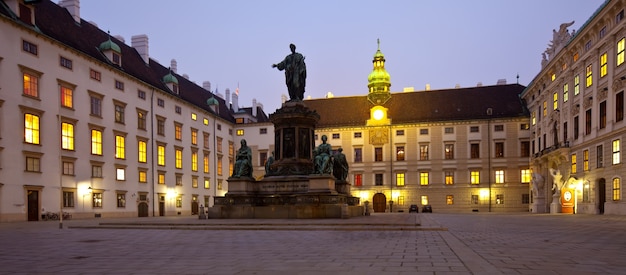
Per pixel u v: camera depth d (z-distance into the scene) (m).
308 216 25.84
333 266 8.70
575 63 45.91
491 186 68.00
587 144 42.75
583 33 42.50
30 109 36.34
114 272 8.34
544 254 10.28
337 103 77.31
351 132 73.00
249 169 28.83
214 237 15.90
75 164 40.94
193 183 61.50
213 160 67.50
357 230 18.72
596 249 11.36
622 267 8.34
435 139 70.50
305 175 28.33
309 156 29.36
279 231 18.52
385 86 75.81
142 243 13.84
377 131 72.06
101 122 44.59
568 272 7.75
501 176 68.06
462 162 69.31
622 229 19.00
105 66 45.56
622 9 35.94
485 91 73.44
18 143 35.28
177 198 57.41
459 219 29.94
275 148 29.91
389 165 71.38
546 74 55.19
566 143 47.53
